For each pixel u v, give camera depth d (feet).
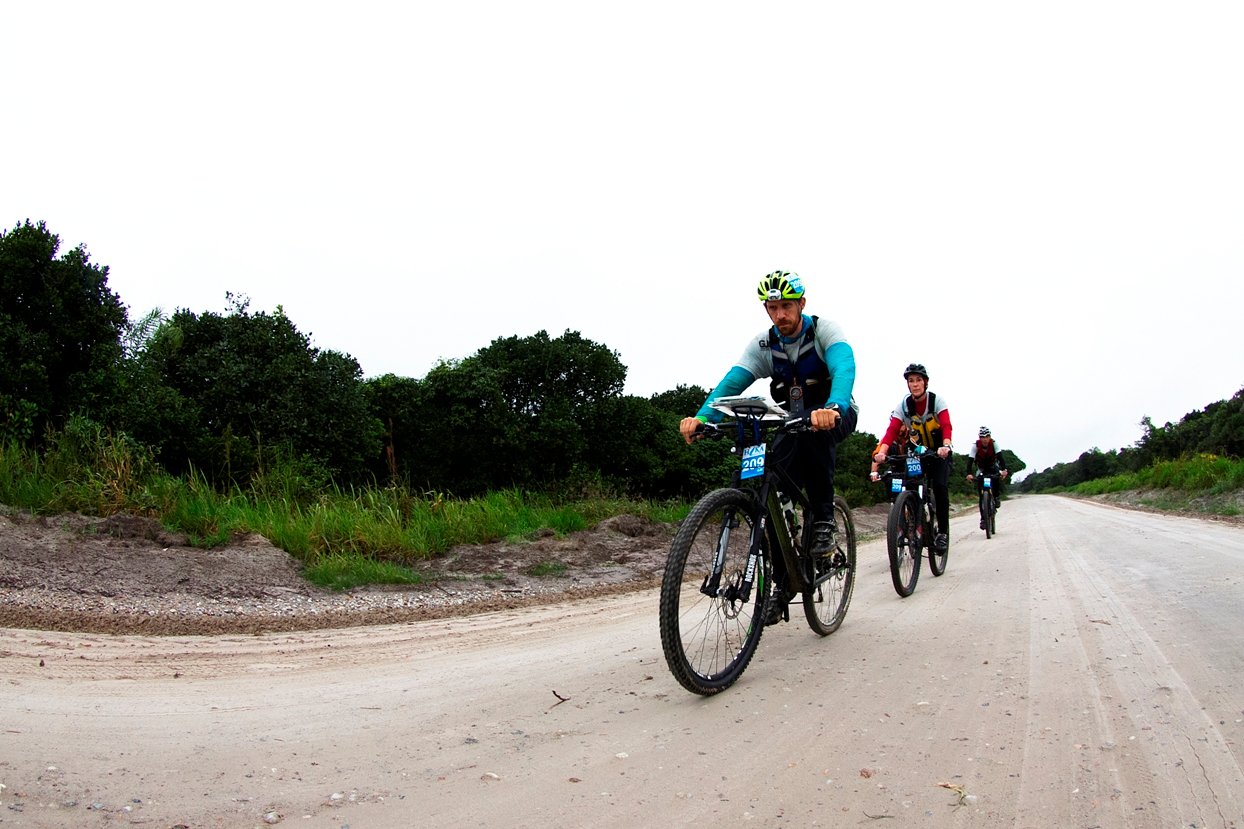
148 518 26.12
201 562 22.81
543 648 15.07
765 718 9.85
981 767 7.97
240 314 48.85
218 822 6.81
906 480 21.81
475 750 8.82
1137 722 9.07
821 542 13.46
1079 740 8.59
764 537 12.42
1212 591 17.54
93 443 29.63
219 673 12.71
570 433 62.23
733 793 7.54
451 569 27.50
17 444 29.32
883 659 12.70
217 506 28.25
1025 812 6.93
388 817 7.03
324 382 48.06
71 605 17.81
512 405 64.95
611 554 32.01
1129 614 15.47
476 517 34.35
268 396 45.73
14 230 34.58
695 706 10.48
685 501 60.95
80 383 34.14
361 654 14.60
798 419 12.19
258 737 9.18
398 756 8.61
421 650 15.05
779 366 13.82
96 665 12.80
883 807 7.13
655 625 17.37
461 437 59.41
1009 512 93.97
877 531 56.49
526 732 9.48
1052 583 20.57
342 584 23.27
